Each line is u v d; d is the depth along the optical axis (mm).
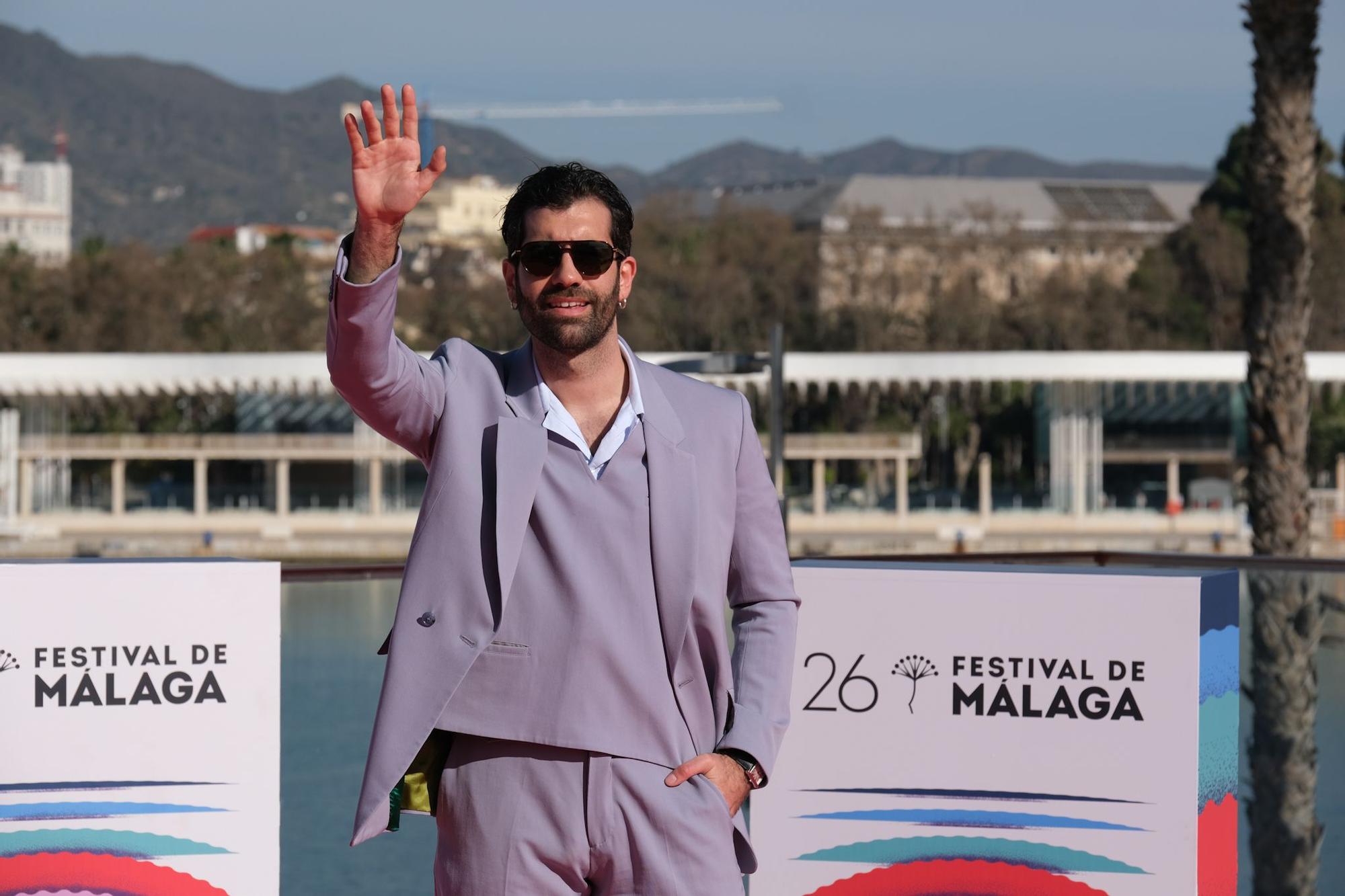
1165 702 3707
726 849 2834
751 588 3045
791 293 80750
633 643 2818
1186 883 3684
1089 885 3740
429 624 2816
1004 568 3922
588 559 2828
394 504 61938
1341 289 72312
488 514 2848
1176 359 57688
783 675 2975
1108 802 3734
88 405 66375
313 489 65875
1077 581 3754
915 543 57812
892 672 3846
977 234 85625
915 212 128875
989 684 3799
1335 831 5109
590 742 2766
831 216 121812
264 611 3678
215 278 81062
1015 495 71500
